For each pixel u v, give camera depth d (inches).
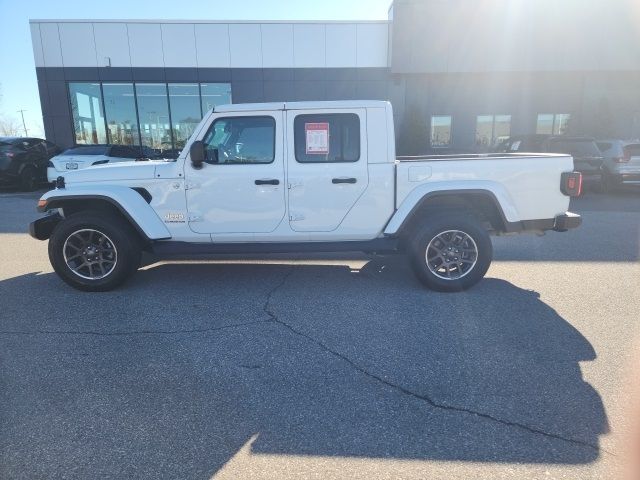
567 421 107.7
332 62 709.9
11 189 612.7
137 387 123.4
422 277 194.4
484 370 131.6
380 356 140.4
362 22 696.4
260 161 193.0
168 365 135.3
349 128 190.2
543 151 503.8
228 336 154.8
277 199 192.7
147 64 698.2
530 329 159.3
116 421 108.8
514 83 745.0
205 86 713.0
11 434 104.0
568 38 681.0
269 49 700.7
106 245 198.7
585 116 757.9
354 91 722.2
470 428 105.7
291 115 189.9
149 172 194.1
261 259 253.0
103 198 191.3
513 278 218.4
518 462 94.5
